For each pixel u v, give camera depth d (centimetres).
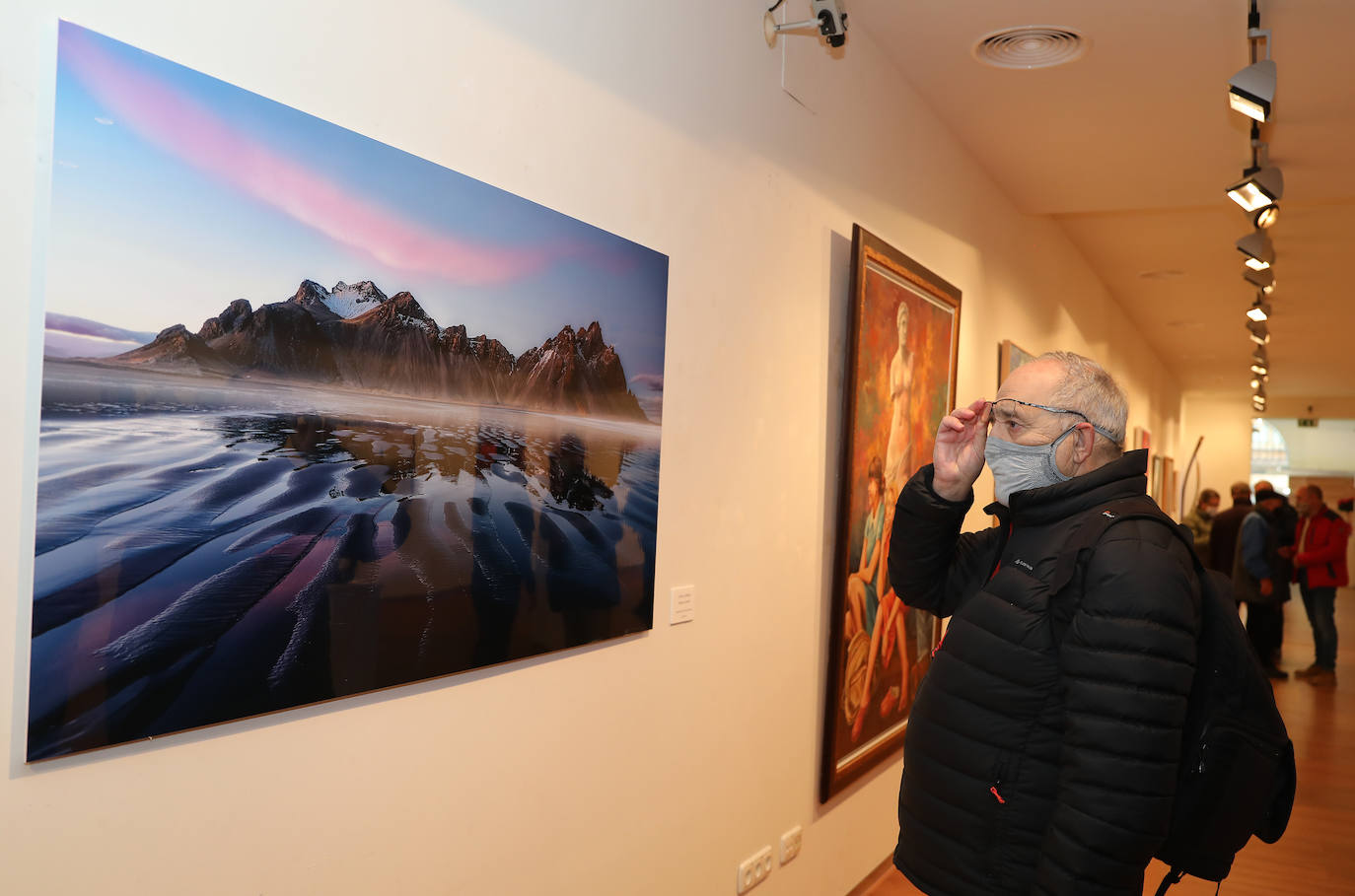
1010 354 520
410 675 160
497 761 185
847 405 321
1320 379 1412
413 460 159
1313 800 498
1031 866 159
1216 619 157
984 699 163
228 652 131
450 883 175
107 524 117
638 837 230
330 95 146
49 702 112
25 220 111
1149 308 890
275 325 136
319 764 149
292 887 146
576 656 206
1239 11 301
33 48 112
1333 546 830
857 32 334
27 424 112
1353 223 582
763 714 290
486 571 176
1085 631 150
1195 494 1809
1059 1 303
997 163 465
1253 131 395
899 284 361
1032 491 171
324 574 144
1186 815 157
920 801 172
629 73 216
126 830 124
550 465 191
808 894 324
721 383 258
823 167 314
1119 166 459
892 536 214
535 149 188
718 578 260
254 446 134
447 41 167
